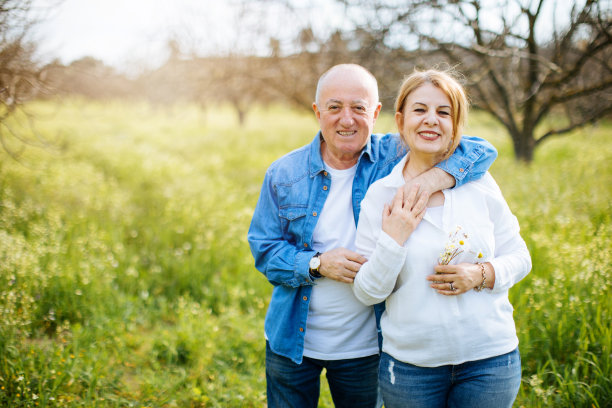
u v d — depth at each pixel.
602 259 3.26
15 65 3.82
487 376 1.74
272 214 2.20
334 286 2.05
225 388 3.11
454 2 6.01
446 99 1.78
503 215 1.84
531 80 7.16
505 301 1.83
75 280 3.95
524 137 7.70
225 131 19.75
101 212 5.99
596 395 2.57
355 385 2.17
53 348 3.11
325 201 2.10
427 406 1.81
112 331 3.56
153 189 7.63
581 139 11.37
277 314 2.18
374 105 2.06
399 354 1.82
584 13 5.45
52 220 5.15
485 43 6.48
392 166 2.10
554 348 2.97
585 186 5.67
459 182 1.79
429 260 1.76
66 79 5.80
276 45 8.14
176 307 4.25
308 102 9.12
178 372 3.27
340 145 2.02
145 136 16.52
